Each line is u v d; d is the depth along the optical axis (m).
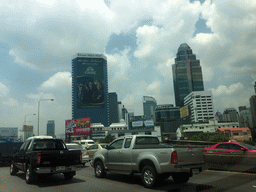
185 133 131.75
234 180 8.43
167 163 7.02
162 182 8.20
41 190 7.46
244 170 10.95
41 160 8.39
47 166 8.48
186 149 7.34
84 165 15.66
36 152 8.56
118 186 7.91
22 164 9.70
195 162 7.45
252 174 9.86
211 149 12.88
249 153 10.98
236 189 6.90
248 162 11.00
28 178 8.72
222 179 8.71
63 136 131.50
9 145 16.06
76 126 126.50
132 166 8.17
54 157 8.66
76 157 9.27
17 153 10.87
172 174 7.85
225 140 66.94
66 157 8.95
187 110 175.50
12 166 11.30
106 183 8.54
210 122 133.50
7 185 8.46
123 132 113.44
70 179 9.58
